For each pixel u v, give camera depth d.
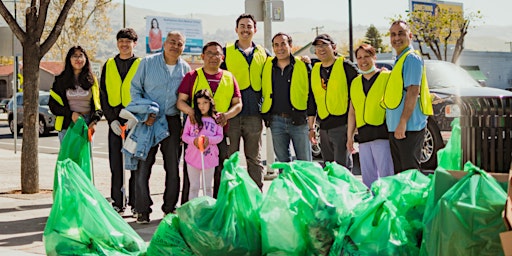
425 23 46.09
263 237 5.20
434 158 11.05
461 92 11.21
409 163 6.85
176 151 7.93
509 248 3.92
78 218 5.78
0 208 9.13
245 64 8.26
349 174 5.73
